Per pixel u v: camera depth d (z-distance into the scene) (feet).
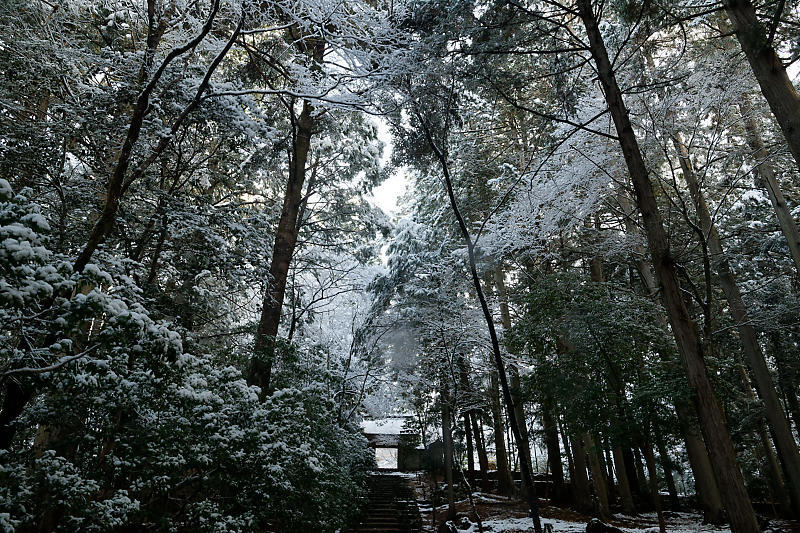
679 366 27.43
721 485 15.49
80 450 14.03
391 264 44.60
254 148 32.60
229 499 16.44
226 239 27.55
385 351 44.42
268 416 17.89
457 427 47.55
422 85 22.49
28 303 10.05
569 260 45.44
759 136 34.65
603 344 29.55
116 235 24.40
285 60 32.68
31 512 12.03
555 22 21.48
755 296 42.42
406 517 37.83
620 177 35.42
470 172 46.98
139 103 18.75
